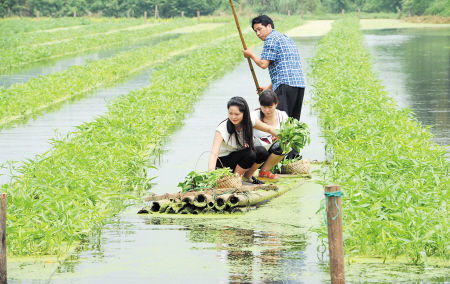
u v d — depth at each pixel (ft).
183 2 356.79
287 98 41.57
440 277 22.72
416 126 46.39
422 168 33.27
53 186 31.94
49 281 22.74
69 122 58.34
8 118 60.49
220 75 95.91
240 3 349.00
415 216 25.89
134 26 285.02
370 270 23.49
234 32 205.87
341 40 135.74
